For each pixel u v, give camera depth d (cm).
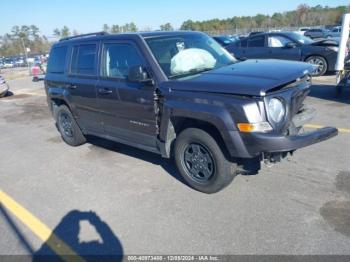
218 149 356
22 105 1140
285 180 404
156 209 369
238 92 320
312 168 429
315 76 1106
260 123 314
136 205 382
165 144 405
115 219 359
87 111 529
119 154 552
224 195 382
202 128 368
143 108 416
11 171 529
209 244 304
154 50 408
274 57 1187
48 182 471
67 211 386
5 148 658
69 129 611
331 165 433
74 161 543
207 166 377
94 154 565
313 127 583
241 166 375
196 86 350
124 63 436
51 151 608
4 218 385
